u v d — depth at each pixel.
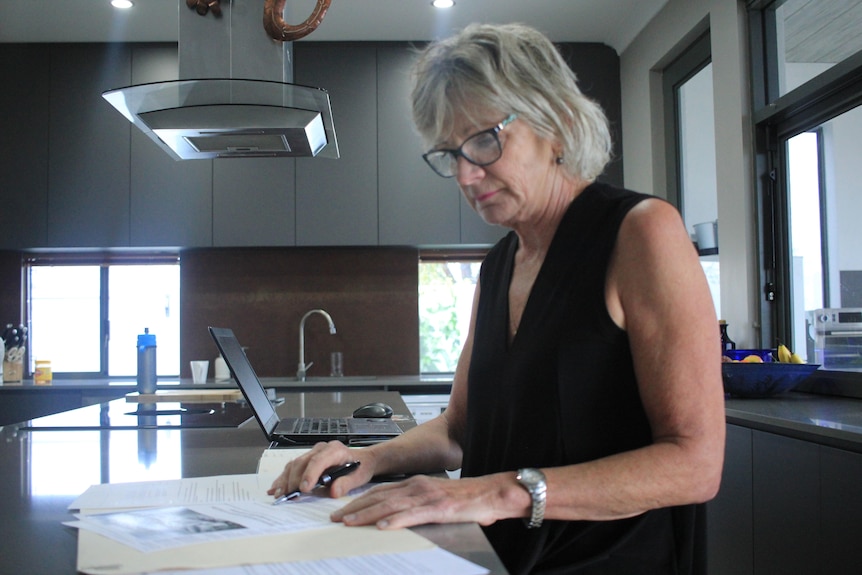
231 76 2.29
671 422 0.87
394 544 0.70
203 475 1.17
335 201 4.23
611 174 4.45
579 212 0.99
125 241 4.18
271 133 2.31
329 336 4.54
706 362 0.87
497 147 0.94
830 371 2.73
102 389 4.00
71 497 1.00
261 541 0.72
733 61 3.20
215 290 4.54
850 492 1.78
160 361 4.60
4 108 4.22
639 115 4.19
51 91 4.23
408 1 3.84
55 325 4.59
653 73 4.06
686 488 0.84
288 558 0.66
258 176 4.23
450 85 0.94
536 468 0.91
